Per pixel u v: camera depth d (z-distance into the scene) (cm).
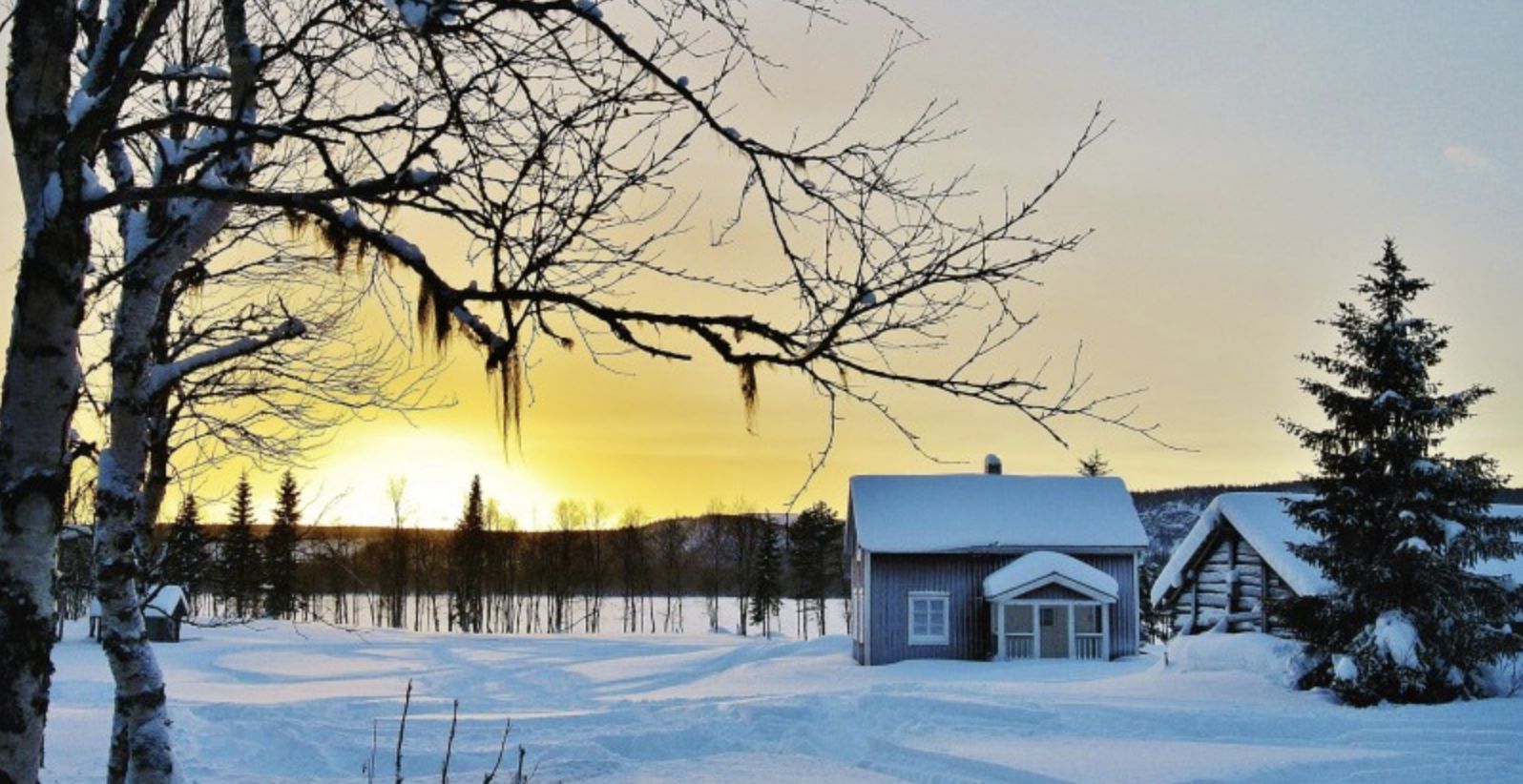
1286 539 3048
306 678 3941
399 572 10012
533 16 545
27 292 514
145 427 834
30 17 514
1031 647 4225
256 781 1627
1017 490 4453
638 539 12319
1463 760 1775
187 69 681
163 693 846
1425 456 2702
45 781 1488
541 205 540
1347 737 2044
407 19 498
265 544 5578
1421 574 2555
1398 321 2714
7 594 503
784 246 568
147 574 940
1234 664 3006
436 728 2098
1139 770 1717
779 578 9112
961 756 1841
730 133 560
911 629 4184
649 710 2328
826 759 1927
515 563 11531
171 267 780
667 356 531
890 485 4431
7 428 513
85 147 509
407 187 521
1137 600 4306
